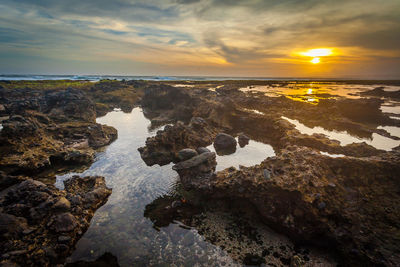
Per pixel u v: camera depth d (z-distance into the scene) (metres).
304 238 15.97
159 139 33.66
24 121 33.56
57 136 39.03
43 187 20.69
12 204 18.72
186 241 16.84
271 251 15.73
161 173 28.17
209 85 160.50
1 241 15.14
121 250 16.22
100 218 19.84
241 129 46.72
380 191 17.47
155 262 15.13
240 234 17.39
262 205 18.22
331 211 16.19
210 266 14.70
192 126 41.88
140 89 117.31
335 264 14.55
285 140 35.38
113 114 70.00
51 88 99.50
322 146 31.77
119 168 29.75
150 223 18.98
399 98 86.81
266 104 71.12
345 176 19.20
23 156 27.62
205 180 22.77
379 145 34.38
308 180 18.14
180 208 20.89
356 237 14.80
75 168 29.62
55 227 16.95
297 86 165.12
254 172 20.47
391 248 13.71
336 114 52.66
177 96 71.94
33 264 14.44
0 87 83.06
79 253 16.03
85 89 102.81
